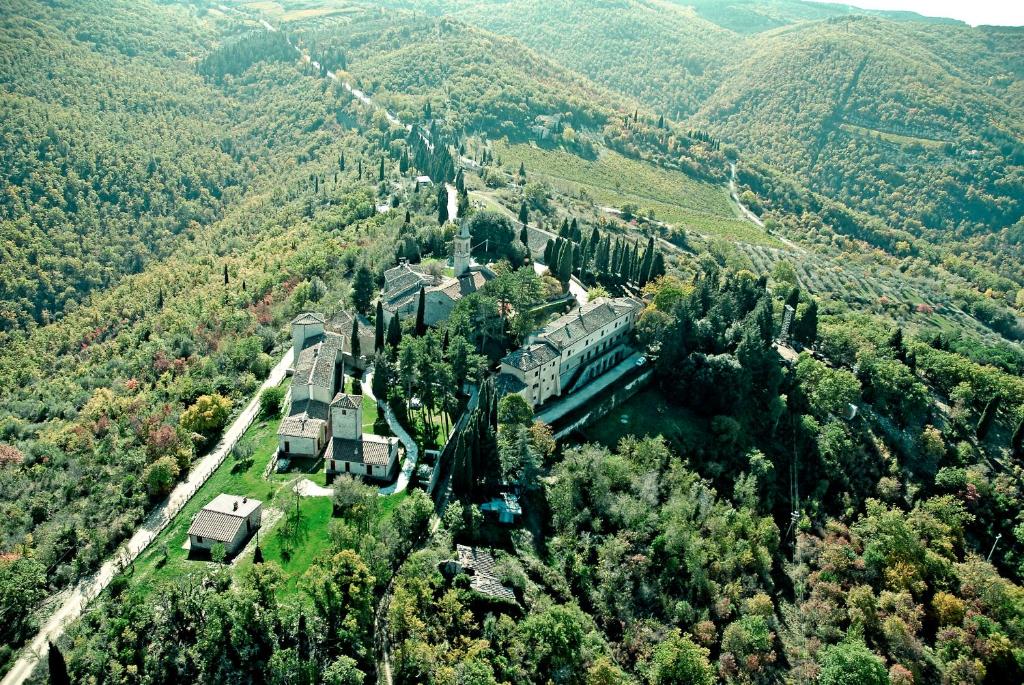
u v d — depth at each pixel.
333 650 94.31
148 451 133.38
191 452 133.88
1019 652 124.00
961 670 123.06
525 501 130.25
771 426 171.50
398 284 185.25
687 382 168.12
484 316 164.50
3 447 139.50
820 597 134.12
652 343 181.38
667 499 141.38
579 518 128.38
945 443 180.25
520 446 130.62
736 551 134.38
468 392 153.75
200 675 89.50
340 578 99.00
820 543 144.62
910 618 129.75
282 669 88.94
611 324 179.50
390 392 148.75
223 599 94.12
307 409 137.88
